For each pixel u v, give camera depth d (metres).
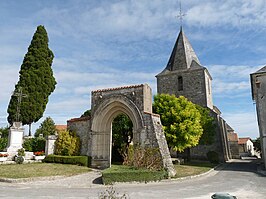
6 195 8.20
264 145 18.42
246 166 22.30
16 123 19.67
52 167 14.42
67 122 18.00
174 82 32.91
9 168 13.75
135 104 14.89
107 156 15.95
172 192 9.23
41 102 28.41
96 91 16.86
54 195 8.38
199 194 8.88
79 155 16.55
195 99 31.03
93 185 10.69
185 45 34.25
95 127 16.28
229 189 10.05
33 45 29.97
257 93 19.33
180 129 19.03
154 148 13.34
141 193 8.98
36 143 22.06
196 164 21.70
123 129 21.36
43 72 29.33
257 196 8.70
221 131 31.34
